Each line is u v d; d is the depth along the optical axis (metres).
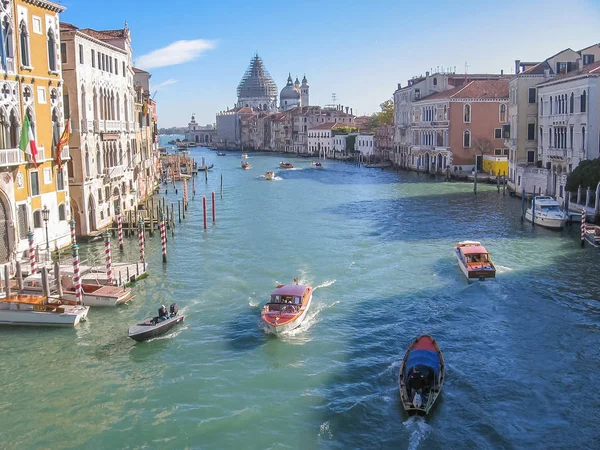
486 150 83.69
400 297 29.17
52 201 35.22
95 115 43.59
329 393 19.98
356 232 45.53
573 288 29.89
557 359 22.23
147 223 46.72
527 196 59.47
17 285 27.17
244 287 31.08
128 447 17.27
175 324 25.44
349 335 24.69
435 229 45.91
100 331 25.20
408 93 103.25
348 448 17.12
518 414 18.69
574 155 50.88
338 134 151.12
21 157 31.27
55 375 21.41
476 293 29.42
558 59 62.44
